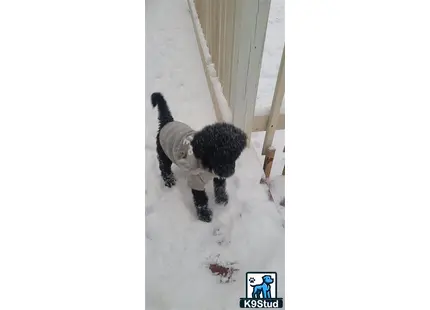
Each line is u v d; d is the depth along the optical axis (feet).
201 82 5.51
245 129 5.48
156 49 5.44
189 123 5.25
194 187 5.20
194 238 5.22
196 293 5.09
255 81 5.19
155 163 5.39
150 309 5.11
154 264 5.16
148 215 5.27
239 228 5.22
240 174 5.32
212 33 5.74
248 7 4.76
